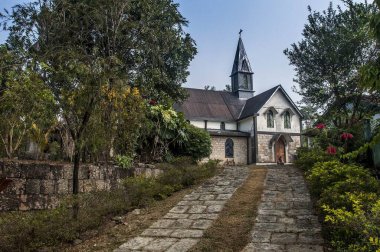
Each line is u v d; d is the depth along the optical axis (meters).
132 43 12.88
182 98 19.44
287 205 7.73
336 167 8.05
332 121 15.64
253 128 29.69
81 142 6.53
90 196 7.60
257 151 29.12
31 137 9.05
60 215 6.50
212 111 31.12
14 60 7.30
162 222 7.15
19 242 5.38
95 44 11.97
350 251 4.43
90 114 6.62
